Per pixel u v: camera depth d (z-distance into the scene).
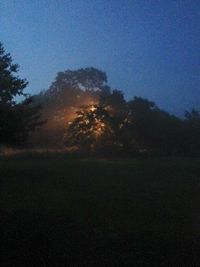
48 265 11.28
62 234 14.34
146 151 48.81
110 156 46.81
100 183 26.20
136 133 49.09
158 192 22.77
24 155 45.88
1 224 15.78
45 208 18.73
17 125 32.75
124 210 18.17
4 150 46.84
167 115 51.72
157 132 49.38
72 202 20.05
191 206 19.00
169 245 13.08
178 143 49.62
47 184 26.00
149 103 50.16
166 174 30.78
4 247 12.88
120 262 11.48
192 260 11.66
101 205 19.28
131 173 31.38
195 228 15.13
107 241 13.52
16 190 23.81
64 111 67.69
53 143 60.56
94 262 11.48
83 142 48.75
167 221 16.20
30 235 14.25
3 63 32.97
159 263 11.42
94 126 48.56
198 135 50.75
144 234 14.36
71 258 11.83
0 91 32.22
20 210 18.33
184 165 37.12
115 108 49.28
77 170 33.44
